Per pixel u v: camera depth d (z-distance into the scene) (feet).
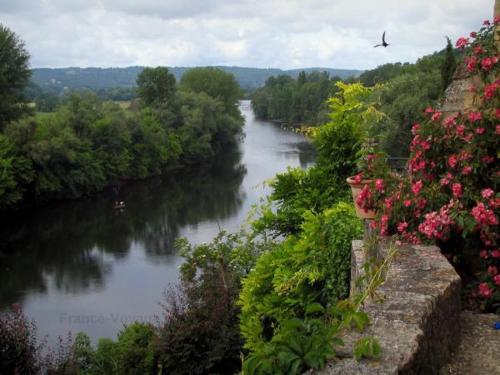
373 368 7.98
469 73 17.24
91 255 109.19
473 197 14.35
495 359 11.16
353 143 29.04
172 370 44.04
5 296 87.04
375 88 32.50
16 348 43.65
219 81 312.29
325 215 21.93
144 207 152.97
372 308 10.04
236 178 187.52
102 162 182.19
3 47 169.99
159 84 246.27
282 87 436.35
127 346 49.21
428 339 9.80
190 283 59.31
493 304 14.12
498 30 16.75
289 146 255.70
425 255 13.20
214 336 44.34
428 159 15.88
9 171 143.84
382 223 15.42
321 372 8.02
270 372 8.30
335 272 20.15
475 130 14.88
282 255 24.73
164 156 212.64
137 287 89.66
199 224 130.72
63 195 168.96
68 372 47.03
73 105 193.67
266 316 25.09
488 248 14.94
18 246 117.39
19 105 174.29
